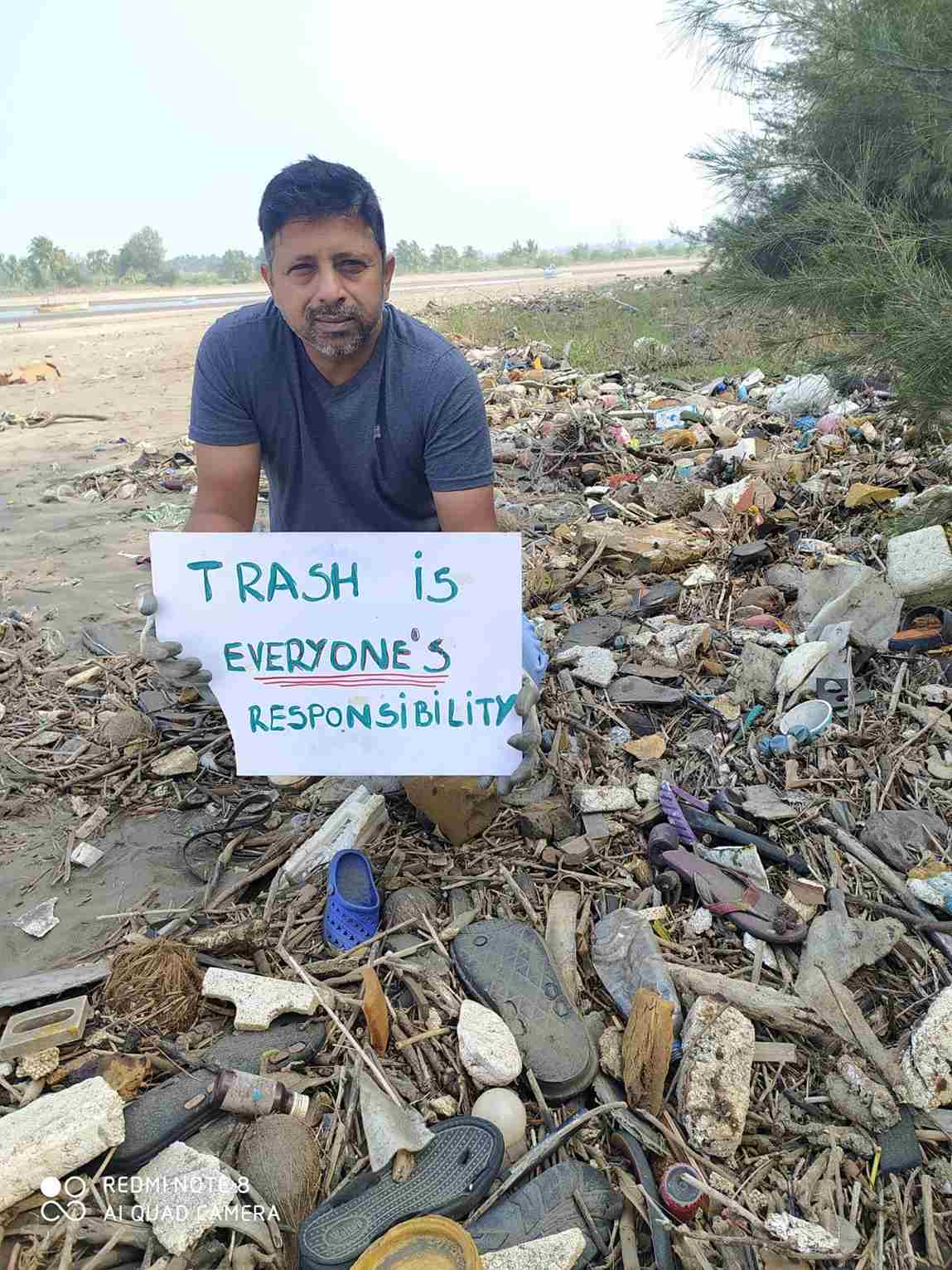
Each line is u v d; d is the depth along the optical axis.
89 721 3.26
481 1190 1.66
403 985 2.12
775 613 3.83
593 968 2.16
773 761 2.87
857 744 2.89
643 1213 1.67
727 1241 1.61
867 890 2.37
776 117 5.60
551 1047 1.93
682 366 9.50
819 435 5.92
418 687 2.24
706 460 5.82
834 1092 1.87
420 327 2.38
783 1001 2.03
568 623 3.91
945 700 3.03
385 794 2.75
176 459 6.71
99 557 4.89
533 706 2.25
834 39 4.59
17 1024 1.94
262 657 2.23
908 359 3.58
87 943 2.31
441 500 2.45
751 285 4.48
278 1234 1.60
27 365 11.67
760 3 5.09
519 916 2.33
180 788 2.89
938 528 3.60
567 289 21.23
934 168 4.72
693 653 3.46
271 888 2.40
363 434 2.38
